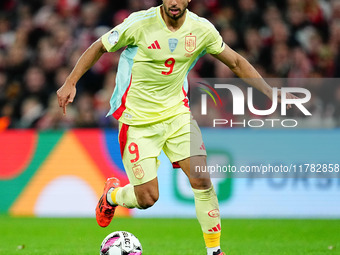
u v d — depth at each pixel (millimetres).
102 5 48750
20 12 50906
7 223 34281
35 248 25828
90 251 24844
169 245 27016
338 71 47156
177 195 36531
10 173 37844
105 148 37344
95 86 45062
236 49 46406
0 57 47344
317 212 35844
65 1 49875
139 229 32094
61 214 37406
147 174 20219
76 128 41250
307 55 47188
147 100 20281
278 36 46719
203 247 26328
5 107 44406
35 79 45219
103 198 22688
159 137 20453
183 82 20875
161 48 19578
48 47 47125
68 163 37562
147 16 19625
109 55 45531
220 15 47969
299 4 48719
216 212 19984
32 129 38750
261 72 45781
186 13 19656
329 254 24234
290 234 30531
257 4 48938
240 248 26031
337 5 49188
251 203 35906
